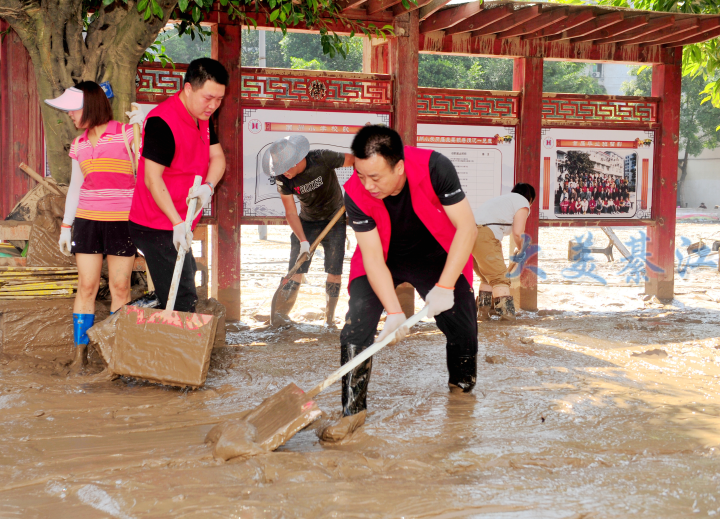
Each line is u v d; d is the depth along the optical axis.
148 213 3.94
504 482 2.47
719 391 3.86
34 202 5.00
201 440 2.98
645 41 7.18
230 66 6.10
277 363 4.60
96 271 4.26
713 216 27.59
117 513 2.17
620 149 7.45
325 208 5.82
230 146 6.16
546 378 4.14
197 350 3.73
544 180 7.23
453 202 2.98
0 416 3.27
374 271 3.03
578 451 2.83
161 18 5.08
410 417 3.32
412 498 2.30
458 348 3.66
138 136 4.13
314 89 6.42
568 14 6.18
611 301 7.63
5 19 4.95
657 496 2.35
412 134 6.60
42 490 2.38
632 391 3.84
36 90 5.71
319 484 2.41
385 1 6.08
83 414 3.36
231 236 6.26
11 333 4.42
